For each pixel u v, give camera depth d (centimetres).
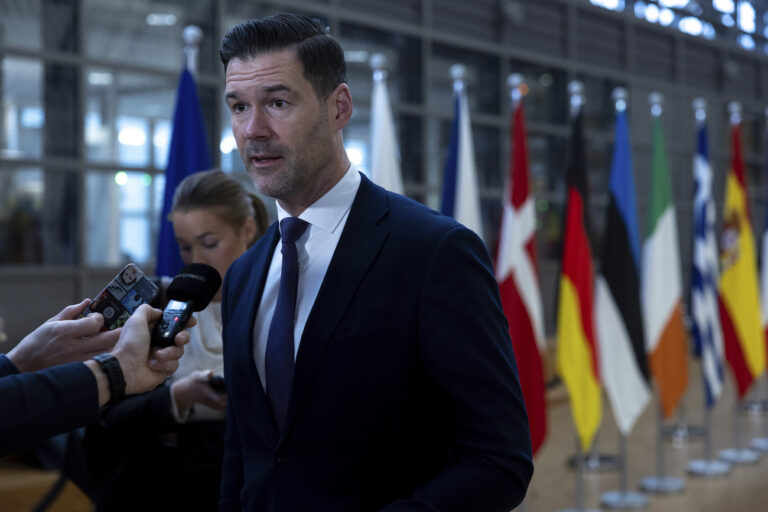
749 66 1291
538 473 611
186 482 198
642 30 1107
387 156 432
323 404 123
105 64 657
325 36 128
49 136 633
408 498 124
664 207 571
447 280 122
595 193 1034
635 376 514
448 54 892
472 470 117
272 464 127
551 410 823
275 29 124
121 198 671
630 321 515
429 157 873
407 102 857
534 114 975
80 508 458
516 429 121
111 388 112
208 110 713
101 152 660
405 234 127
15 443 103
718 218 1217
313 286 133
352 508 122
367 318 124
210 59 714
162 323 122
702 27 1205
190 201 199
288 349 129
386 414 123
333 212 133
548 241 980
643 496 543
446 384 121
